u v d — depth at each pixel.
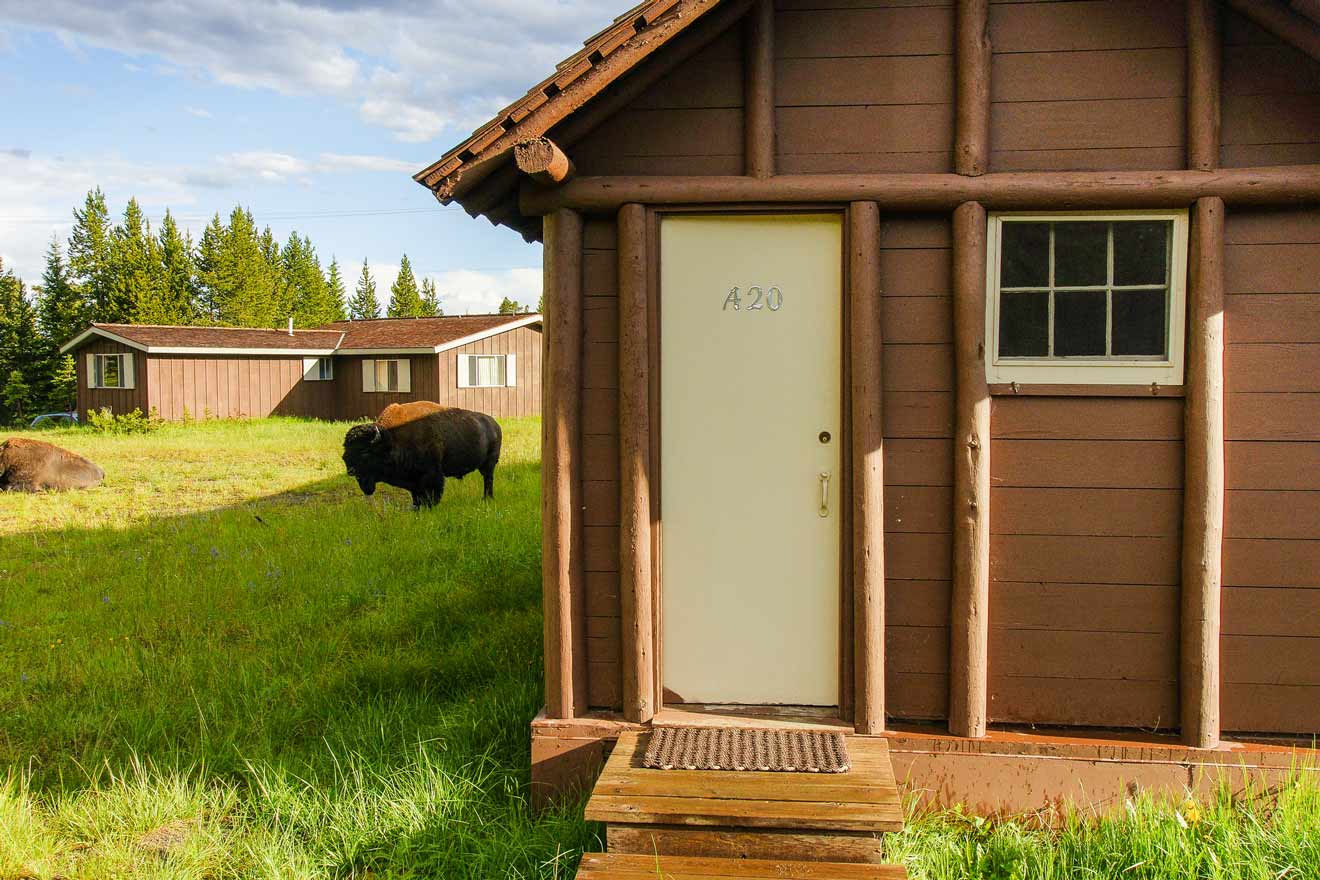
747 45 4.21
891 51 4.19
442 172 3.91
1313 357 4.06
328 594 7.87
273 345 28.78
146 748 4.94
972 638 4.16
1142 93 4.09
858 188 4.14
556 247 4.31
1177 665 4.19
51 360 44.53
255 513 12.34
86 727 5.26
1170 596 4.18
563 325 4.31
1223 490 4.10
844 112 4.21
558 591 4.35
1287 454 4.09
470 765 4.50
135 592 8.10
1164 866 3.51
